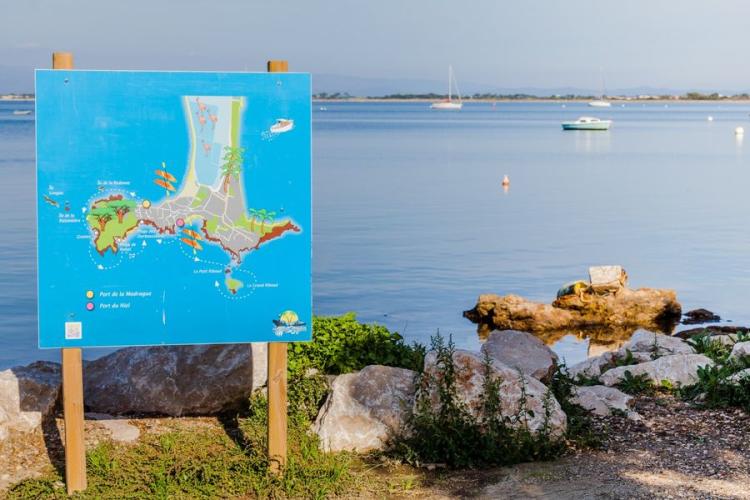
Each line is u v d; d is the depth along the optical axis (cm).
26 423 941
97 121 807
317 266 2959
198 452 916
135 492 830
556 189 5612
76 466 823
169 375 1052
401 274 2864
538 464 907
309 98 839
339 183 5788
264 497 830
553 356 1248
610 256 3241
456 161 7850
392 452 932
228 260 838
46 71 797
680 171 7019
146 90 812
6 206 4122
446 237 3600
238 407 1052
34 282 2562
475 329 2289
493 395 936
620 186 5822
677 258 3219
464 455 909
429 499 827
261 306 848
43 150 801
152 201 820
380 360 1091
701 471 880
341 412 964
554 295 2634
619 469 887
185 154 823
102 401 1053
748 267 3056
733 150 9775
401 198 4991
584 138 12612
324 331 1116
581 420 1010
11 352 1920
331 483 852
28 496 812
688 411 1076
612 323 2433
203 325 840
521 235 3688
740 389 1105
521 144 10831
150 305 828
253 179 837
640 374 1223
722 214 4406
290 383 1050
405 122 19512
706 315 2459
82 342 817
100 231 813
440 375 958
